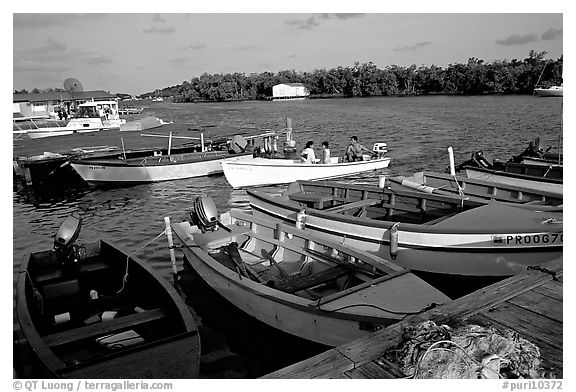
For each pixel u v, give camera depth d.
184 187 16.22
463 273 6.88
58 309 6.14
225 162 15.60
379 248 7.44
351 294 5.32
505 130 26.88
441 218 7.47
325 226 8.08
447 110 40.12
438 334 3.61
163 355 4.23
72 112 34.44
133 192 15.73
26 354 4.76
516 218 6.87
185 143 21.53
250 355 5.77
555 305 4.23
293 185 10.30
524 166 12.16
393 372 3.36
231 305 6.68
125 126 28.30
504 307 4.24
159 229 11.37
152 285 5.84
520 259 6.53
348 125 32.94
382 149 18.11
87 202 14.62
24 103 38.22
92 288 6.73
